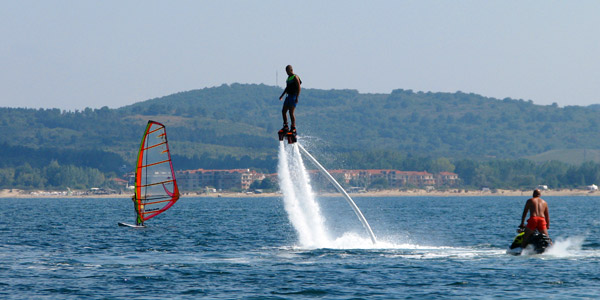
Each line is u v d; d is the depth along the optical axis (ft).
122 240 553.64
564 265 360.69
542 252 401.08
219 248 475.72
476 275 330.54
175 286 306.35
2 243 526.16
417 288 298.15
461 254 416.67
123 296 284.00
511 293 286.05
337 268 357.20
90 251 459.32
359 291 292.40
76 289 299.17
